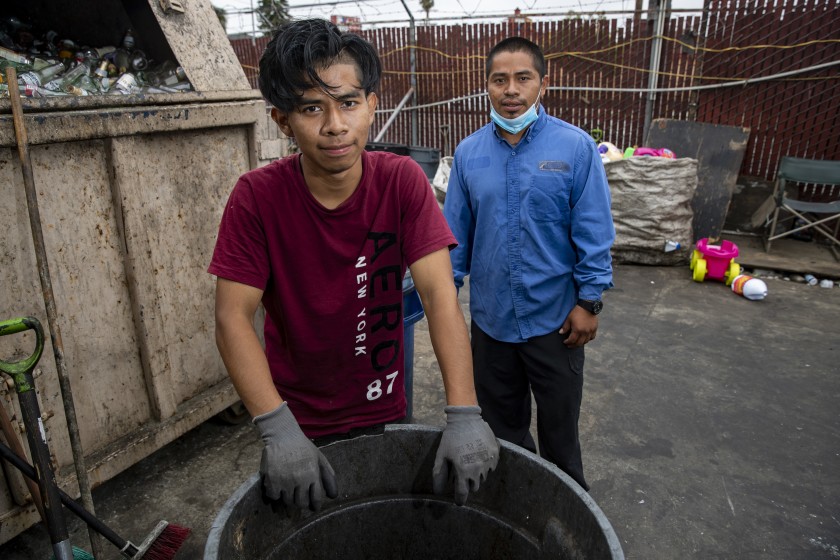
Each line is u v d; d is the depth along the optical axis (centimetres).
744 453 267
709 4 564
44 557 206
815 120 546
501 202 193
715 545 215
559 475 115
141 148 211
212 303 252
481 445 115
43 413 196
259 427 114
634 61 611
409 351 233
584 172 185
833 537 219
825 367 341
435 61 731
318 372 133
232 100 241
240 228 116
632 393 315
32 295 187
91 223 202
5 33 266
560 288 194
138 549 184
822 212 509
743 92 570
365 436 129
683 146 562
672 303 436
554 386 198
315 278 122
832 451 268
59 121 182
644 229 505
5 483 190
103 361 214
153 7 234
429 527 139
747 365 344
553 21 641
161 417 235
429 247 123
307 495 111
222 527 101
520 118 183
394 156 125
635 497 239
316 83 101
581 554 108
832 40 524
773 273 494
